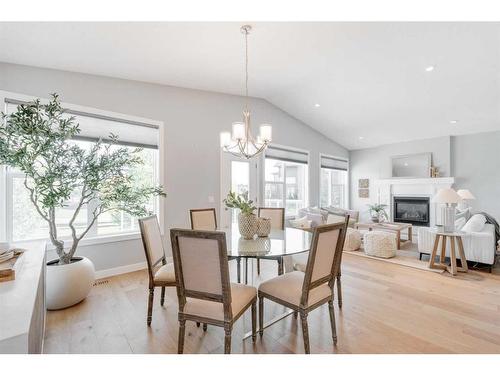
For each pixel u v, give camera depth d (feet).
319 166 22.41
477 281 10.36
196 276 5.21
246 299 5.87
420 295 9.04
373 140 22.79
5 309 3.45
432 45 10.28
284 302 6.02
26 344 2.97
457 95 14.12
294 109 18.58
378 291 9.40
